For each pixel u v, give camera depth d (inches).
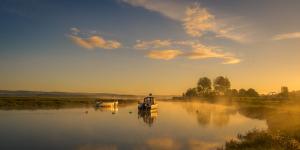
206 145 1291.8
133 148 1224.2
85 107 3710.6
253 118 2578.7
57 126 1847.9
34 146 1237.1
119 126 1905.8
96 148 1214.3
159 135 1553.9
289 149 960.3
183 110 3624.5
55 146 1241.4
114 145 1277.1
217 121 2304.4
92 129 1748.3
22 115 2471.7
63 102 4170.8
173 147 1250.0
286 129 1438.2
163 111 3403.1
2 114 2529.5
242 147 1079.6
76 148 1208.8
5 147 1210.6
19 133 1556.3
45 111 2908.5
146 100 3393.2
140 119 2386.8
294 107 3531.0
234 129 1812.3
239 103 5027.1
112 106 3895.2
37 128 1747.0
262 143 1066.7
